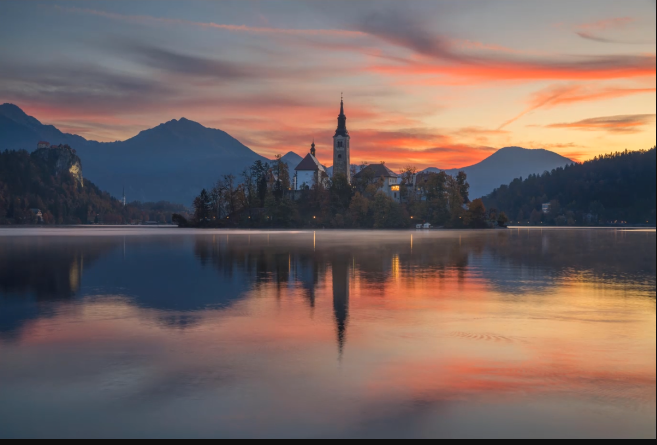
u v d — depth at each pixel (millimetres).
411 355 22703
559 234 190250
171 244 107875
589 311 32312
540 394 18406
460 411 17094
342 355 22656
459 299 36719
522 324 28672
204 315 30922
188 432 15797
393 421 16438
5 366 21203
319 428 15992
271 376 20031
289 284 44406
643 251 90375
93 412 17000
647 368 21031
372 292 39938
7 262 66250
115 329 27375
